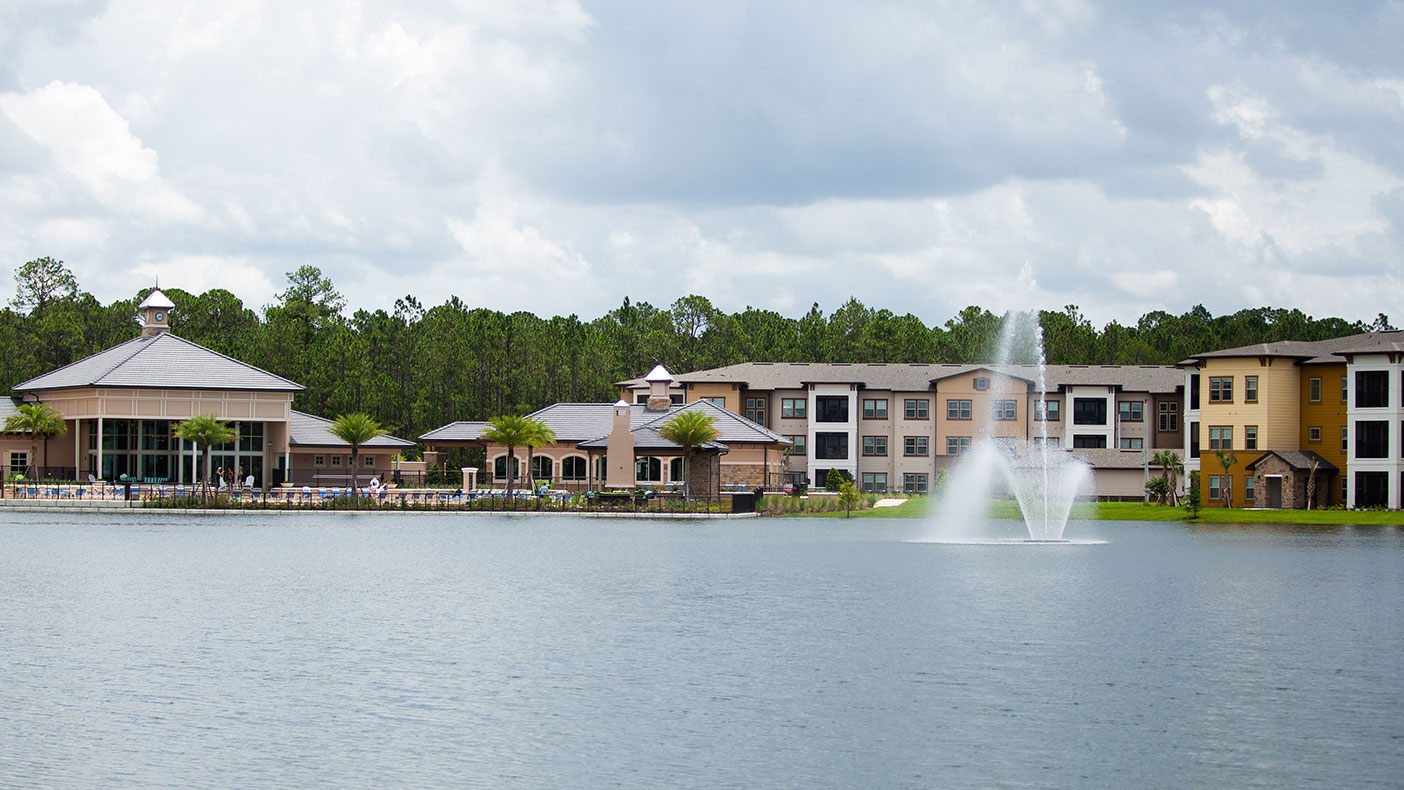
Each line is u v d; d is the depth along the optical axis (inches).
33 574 2500.0
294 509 4451.3
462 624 1916.8
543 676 1549.0
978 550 3134.8
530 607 2090.3
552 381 7180.1
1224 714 1381.6
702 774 1175.0
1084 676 1561.3
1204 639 1808.6
